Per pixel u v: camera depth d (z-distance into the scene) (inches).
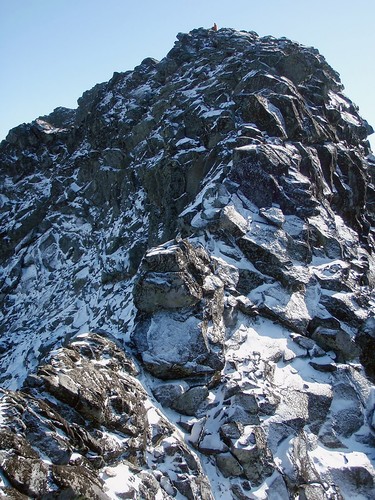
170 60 952.3
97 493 248.5
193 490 306.2
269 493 327.9
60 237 820.6
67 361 313.0
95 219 803.4
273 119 633.0
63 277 762.8
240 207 527.8
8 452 227.0
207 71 829.8
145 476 291.9
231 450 335.6
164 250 410.3
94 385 302.0
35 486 225.0
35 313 741.3
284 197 556.7
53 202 893.8
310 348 450.9
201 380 379.6
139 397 340.8
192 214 539.5
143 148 778.2
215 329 403.9
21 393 268.7
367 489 372.2
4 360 674.8
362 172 727.7
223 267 464.8
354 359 468.4
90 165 871.7
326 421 408.8
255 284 476.4
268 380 399.5
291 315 465.7
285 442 362.6
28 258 831.7
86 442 271.3
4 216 935.7
